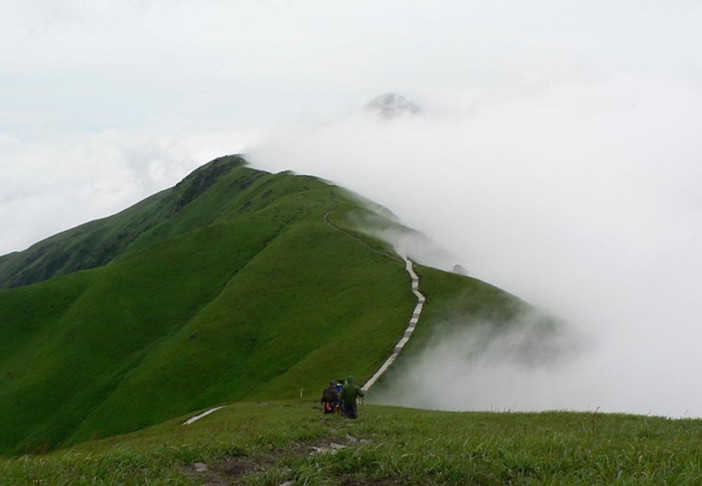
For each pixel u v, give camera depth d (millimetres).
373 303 114500
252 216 193000
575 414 33344
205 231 182375
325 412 33000
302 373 85438
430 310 99562
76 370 131625
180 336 132250
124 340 141625
